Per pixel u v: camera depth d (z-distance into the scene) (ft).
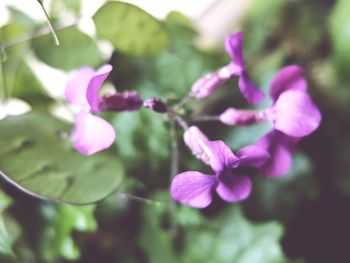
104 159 0.64
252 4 0.93
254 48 0.88
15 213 0.65
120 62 0.74
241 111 0.62
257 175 0.76
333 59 0.87
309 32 0.89
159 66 0.76
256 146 0.55
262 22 0.90
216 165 0.54
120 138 0.70
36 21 0.75
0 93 0.72
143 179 0.69
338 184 0.79
